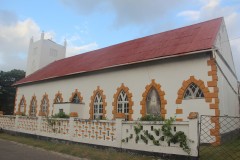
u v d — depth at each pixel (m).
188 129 9.48
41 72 29.41
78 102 21.23
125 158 10.35
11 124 20.59
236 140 14.76
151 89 16.45
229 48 19.12
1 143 15.34
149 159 10.03
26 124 18.66
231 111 18.27
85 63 22.91
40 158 10.60
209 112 13.41
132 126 11.32
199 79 14.08
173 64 15.45
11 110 41.09
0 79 40.41
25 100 28.91
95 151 11.89
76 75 22.17
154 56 15.92
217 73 13.98
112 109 18.45
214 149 11.20
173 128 9.91
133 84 17.41
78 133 13.98
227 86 17.23
